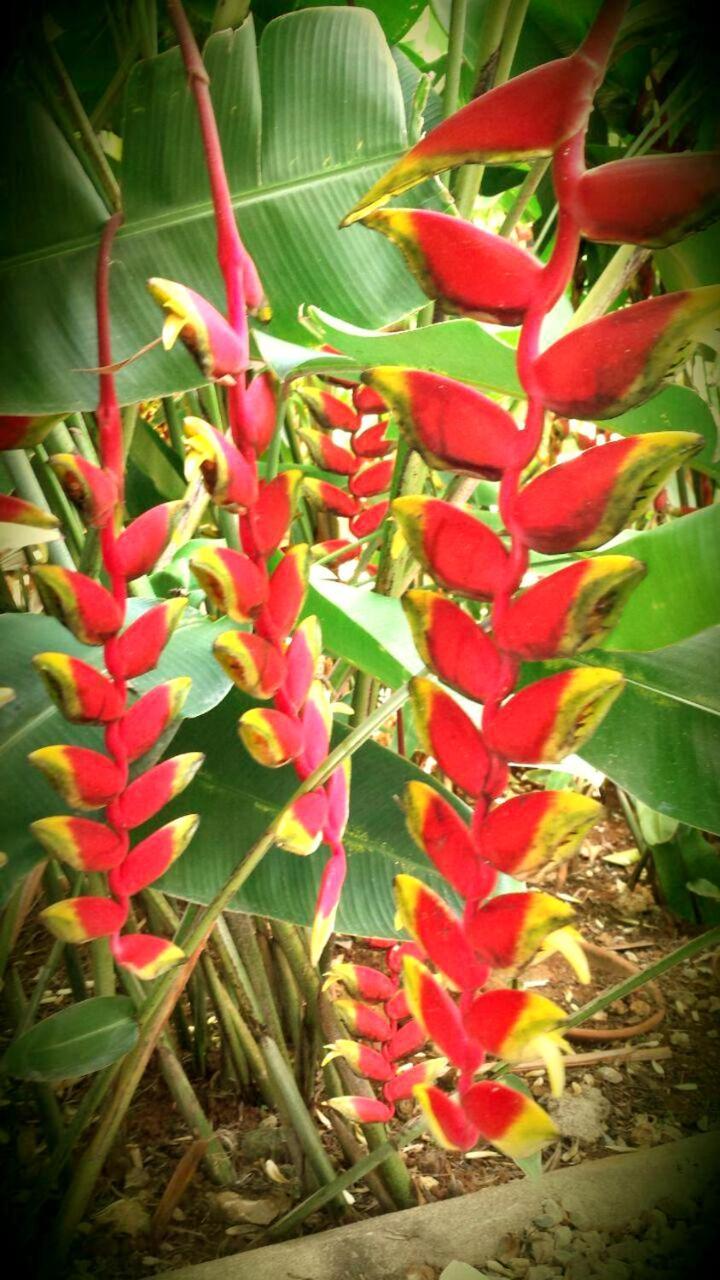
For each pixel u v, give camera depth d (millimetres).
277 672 558
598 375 341
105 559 563
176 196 763
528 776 1761
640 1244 959
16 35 749
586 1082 1263
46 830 608
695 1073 1283
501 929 404
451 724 413
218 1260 930
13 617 807
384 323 810
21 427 618
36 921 1533
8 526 600
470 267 357
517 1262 941
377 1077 810
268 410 564
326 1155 1089
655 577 639
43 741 740
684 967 1525
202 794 873
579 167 342
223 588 528
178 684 617
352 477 1124
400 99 786
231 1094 1208
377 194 367
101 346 578
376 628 865
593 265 1265
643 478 346
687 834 1599
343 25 777
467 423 372
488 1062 1284
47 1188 865
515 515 373
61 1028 746
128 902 653
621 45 809
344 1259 935
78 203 747
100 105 915
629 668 771
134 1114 1161
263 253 786
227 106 756
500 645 390
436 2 1038
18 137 731
